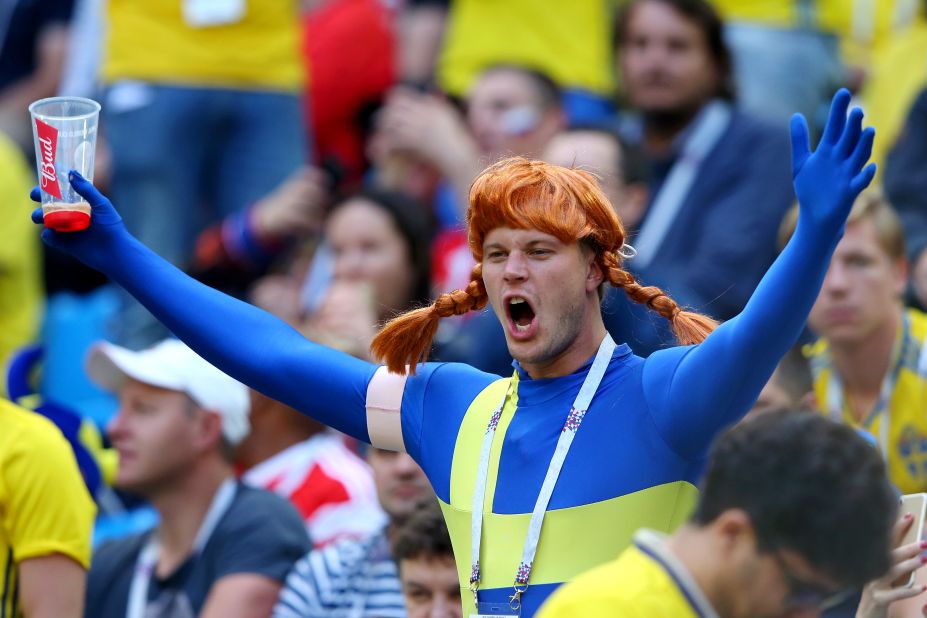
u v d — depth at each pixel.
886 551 7.46
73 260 24.66
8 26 26.62
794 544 7.40
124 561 15.24
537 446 9.55
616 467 9.35
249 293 22.70
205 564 14.68
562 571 9.26
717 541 7.55
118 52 23.00
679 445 9.27
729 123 19.33
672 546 7.75
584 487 9.36
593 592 7.63
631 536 9.24
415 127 21.53
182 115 22.89
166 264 10.87
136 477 14.97
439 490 9.98
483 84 21.27
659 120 19.47
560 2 22.77
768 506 7.41
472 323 18.20
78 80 25.20
